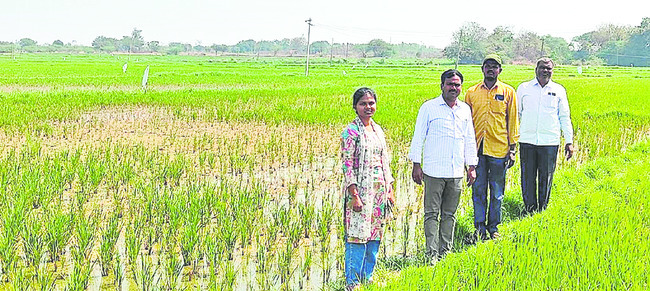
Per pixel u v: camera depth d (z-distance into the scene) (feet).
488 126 22.90
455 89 20.24
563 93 25.99
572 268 17.62
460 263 18.33
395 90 99.14
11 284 18.51
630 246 19.51
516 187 30.45
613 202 25.66
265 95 84.38
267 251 21.59
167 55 509.35
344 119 57.31
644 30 428.97
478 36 477.77
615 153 41.86
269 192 30.83
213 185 29.04
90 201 27.73
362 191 18.12
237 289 18.90
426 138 20.80
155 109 65.87
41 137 46.06
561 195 28.71
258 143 44.88
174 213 23.21
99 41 630.33
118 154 38.78
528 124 25.95
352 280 18.39
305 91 93.20
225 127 53.42
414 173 20.56
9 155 36.83
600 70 266.57
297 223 23.90
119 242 22.62
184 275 19.62
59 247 20.62
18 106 62.13
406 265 20.49
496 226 23.12
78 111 62.54
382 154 18.67
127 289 18.74
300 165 37.81
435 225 20.77
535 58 440.86
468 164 20.98
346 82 135.95
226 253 21.21
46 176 29.25
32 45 615.57
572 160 39.65
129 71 176.65
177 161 35.88
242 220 23.18
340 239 23.13
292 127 53.62
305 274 19.74
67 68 191.11
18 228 21.43
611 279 16.98
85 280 18.02
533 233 21.11
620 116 61.98
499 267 17.99
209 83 124.36
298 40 647.15
